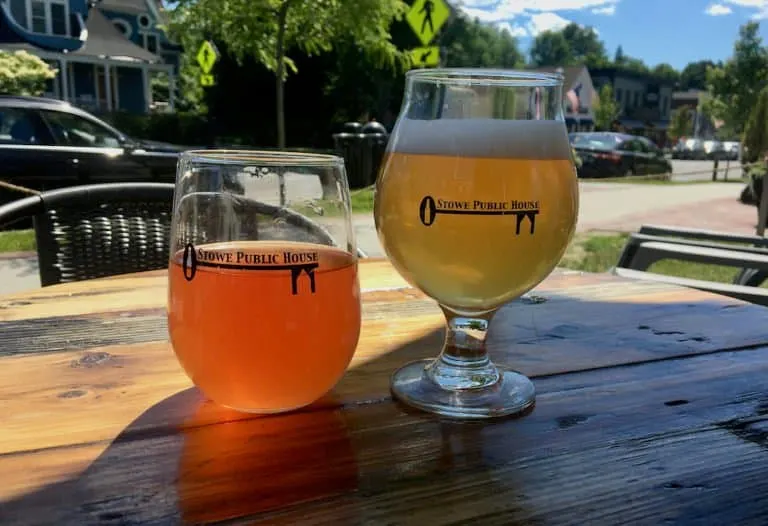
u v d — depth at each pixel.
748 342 0.94
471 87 0.65
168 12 6.51
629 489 0.55
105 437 0.62
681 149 28.66
